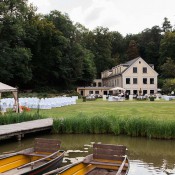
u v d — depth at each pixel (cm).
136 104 4412
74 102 4534
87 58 8994
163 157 1545
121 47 12838
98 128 2164
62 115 2872
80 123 2184
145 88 7819
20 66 6538
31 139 2002
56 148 1327
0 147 1775
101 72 10375
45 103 3725
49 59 7762
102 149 1216
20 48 6569
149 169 1313
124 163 1088
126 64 8062
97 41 10831
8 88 2942
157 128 2019
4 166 1155
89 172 1119
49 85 8138
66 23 8612
